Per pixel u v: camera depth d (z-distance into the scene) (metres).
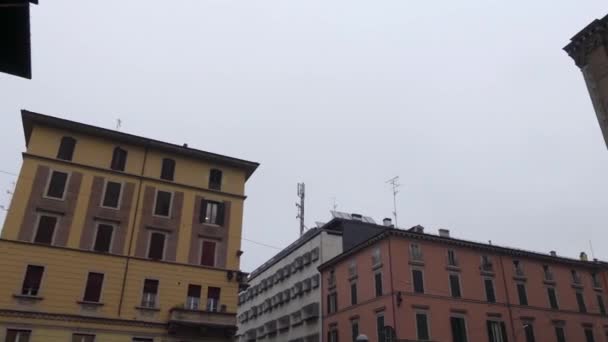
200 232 35.66
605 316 46.47
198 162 38.06
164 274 33.28
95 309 30.44
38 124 33.47
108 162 34.72
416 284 38.56
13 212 30.52
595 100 26.59
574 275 46.91
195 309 32.94
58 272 30.34
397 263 38.66
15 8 4.96
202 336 32.53
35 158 32.41
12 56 5.20
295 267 54.25
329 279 47.47
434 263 40.19
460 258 41.56
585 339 44.06
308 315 48.44
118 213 33.53
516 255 44.41
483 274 41.75
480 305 40.16
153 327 31.55
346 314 43.38
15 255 29.59
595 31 27.16
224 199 37.75
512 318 41.03
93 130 34.59
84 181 33.34
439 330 37.50
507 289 42.22
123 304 31.33
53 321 29.14
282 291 56.72
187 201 36.22
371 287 40.53
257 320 62.50
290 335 52.38
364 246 42.62
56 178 32.62
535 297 43.28
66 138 34.06
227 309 34.06
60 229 31.44
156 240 34.09
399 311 36.75
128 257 32.66
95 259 31.69
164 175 36.44
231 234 36.75
